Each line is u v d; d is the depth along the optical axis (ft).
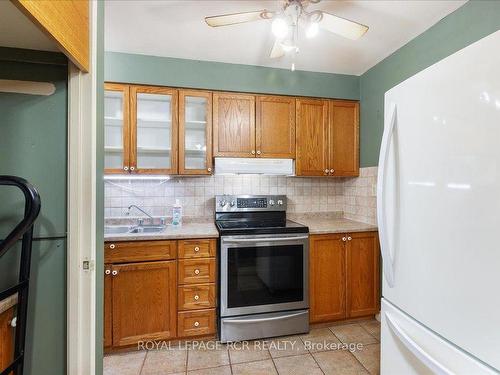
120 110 7.20
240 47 6.89
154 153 7.41
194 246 6.50
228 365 5.81
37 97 3.17
